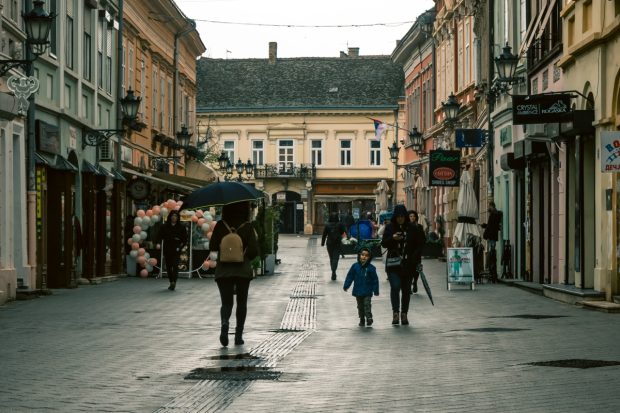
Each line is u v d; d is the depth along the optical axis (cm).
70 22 3419
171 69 5694
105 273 3666
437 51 6456
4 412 1059
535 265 3247
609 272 2395
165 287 3325
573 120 2506
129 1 4462
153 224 3988
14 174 2769
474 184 4800
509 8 3697
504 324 2028
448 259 3180
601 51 2447
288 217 10844
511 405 1083
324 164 10800
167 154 5519
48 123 2981
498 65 3316
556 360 1444
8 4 2658
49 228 3148
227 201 1755
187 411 1062
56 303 2611
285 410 1067
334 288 3334
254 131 10844
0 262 2631
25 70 2580
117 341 1756
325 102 10819
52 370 1383
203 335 1873
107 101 3988
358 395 1163
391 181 10706
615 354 1507
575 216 2680
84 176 3500
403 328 2008
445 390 1193
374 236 6444
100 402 1122
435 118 6456
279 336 1866
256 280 3794
